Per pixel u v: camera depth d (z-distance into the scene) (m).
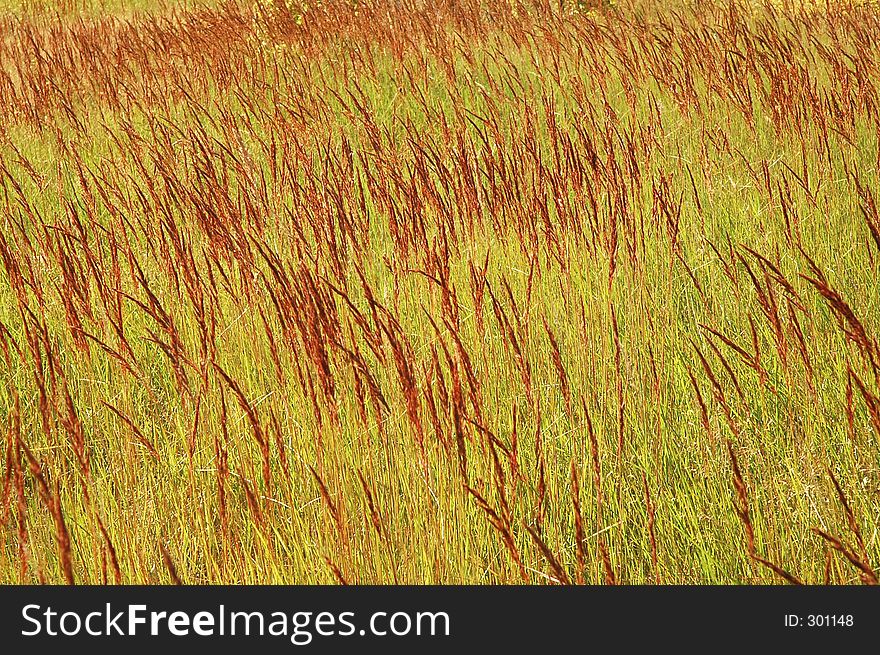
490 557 3.74
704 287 5.56
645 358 4.73
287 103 10.11
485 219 6.07
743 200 6.62
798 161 7.36
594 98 9.83
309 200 5.90
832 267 5.55
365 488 3.38
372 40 13.07
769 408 4.46
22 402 4.79
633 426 4.34
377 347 3.95
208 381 4.45
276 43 12.84
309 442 4.14
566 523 3.92
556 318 5.16
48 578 3.67
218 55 12.39
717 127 8.47
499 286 5.48
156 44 13.09
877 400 3.27
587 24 12.15
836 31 11.59
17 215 7.17
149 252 5.98
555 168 6.10
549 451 4.16
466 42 12.39
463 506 3.72
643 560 3.80
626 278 5.28
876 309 5.07
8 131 10.29
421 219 5.22
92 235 6.46
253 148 8.65
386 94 11.05
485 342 4.73
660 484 3.98
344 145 6.87
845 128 7.58
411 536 3.65
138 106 10.36
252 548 3.79
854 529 3.19
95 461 4.47
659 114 7.94
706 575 3.64
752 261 5.68
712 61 9.67
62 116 10.77
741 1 13.73
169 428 4.59
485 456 3.86
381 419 4.00
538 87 10.73
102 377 4.90
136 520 3.80
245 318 4.96
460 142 7.11
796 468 3.96
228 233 5.24
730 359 4.78
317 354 3.77
